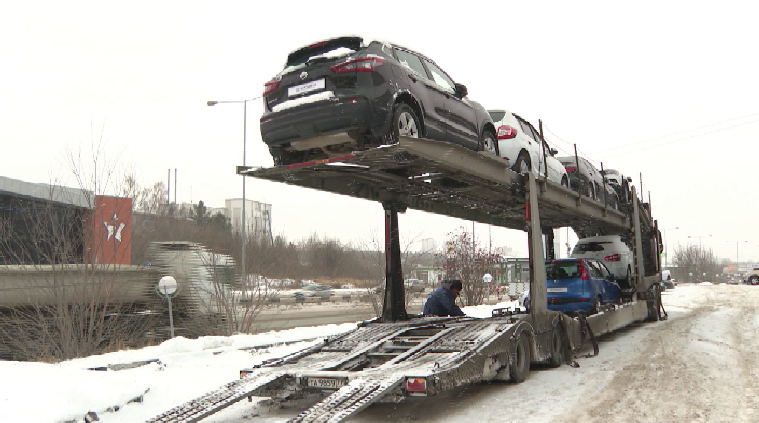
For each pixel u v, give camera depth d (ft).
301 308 84.99
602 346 38.29
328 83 22.56
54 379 22.80
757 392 22.99
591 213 41.88
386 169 25.72
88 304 34.09
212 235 81.87
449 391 24.32
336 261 157.79
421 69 26.45
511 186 28.96
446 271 74.79
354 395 17.57
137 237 40.37
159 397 22.91
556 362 29.91
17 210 35.22
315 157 25.64
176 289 37.35
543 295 29.48
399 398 18.81
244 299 44.34
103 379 23.31
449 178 27.40
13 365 25.61
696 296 101.60
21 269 32.30
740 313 62.23
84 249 35.37
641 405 21.11
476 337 23.91
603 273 43.83
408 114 23.99
